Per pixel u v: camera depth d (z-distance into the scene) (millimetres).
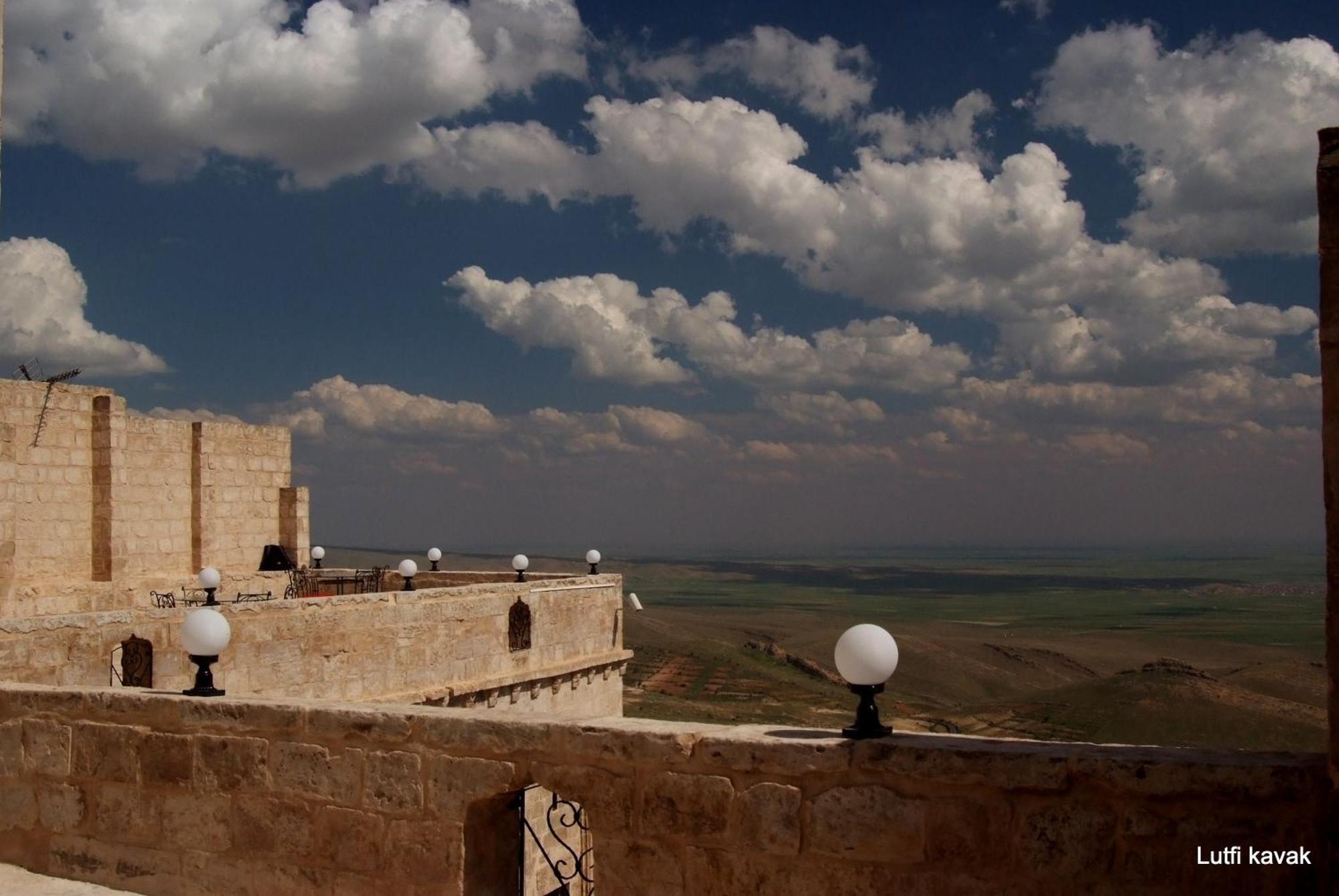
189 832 8812
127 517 28562
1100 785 6195
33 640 15805
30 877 9266
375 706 8398
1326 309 5738
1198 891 6000
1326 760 5914
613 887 7383
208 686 9141
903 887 6598
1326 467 5746
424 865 7922
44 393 26562
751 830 6973
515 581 31500
